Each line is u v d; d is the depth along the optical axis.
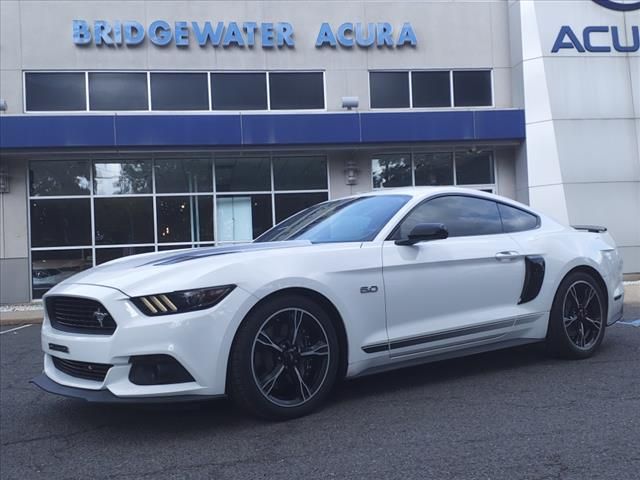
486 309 4.85
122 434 4.01
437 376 5.13
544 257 5.21
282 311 3.93
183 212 14.70
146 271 3.82
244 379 3.78
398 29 15.36
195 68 14.59
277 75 14.95
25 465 3.57
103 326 3.71
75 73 14.26
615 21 15.30
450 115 14.55
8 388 5.55
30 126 13.01
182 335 3.59
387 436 3.75
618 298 5.83
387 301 4.33
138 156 14.32
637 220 15.18
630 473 3.13
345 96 14.99
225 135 13.62
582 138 15.05
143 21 14.45
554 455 3.38
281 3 14.94
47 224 14.25
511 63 15.77
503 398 4.45
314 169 15.12
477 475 3.16
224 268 3.81
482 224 5.10
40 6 14.11
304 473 3.25
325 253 4.17
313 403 4.10
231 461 3.45
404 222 4.65
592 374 5.02
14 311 12.82
